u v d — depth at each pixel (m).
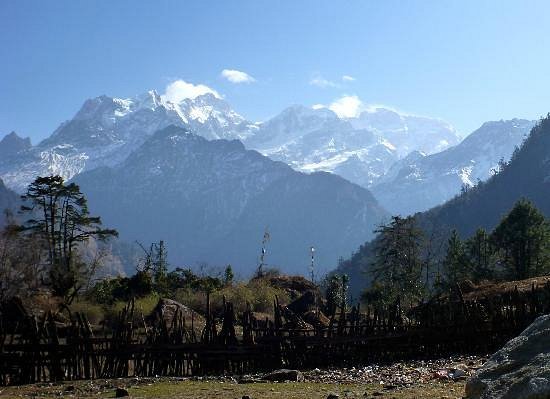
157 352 18.06
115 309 33.44
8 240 44.91
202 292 39.34
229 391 13.97
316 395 12.83
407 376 15.59
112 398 13.50
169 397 13.28
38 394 14.73
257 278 46.41
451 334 20.53
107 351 17.78
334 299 38.88
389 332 20.03
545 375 8.30
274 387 14.53
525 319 20.98
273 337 18.83
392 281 58.31
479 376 9.50
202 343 18.33
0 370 16.94
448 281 58.03
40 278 46.56
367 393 12.71
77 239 55.75
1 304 19.25
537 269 56.34
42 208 56.31
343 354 19.47
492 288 29.45
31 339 17.33
